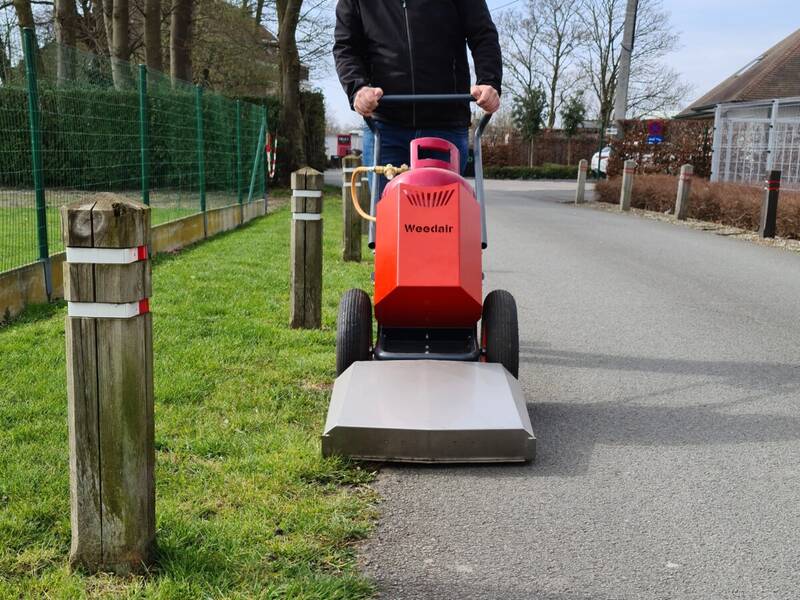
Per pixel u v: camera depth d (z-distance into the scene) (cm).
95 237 249
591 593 270
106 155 955
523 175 4369
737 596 269
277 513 313
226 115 1367
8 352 519
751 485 358
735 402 475
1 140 784
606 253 1115
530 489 351
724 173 2316
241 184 1439
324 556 287
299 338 575
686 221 1585
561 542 305
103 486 262
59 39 2106
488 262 1019
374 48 480
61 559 276
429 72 476
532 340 625
